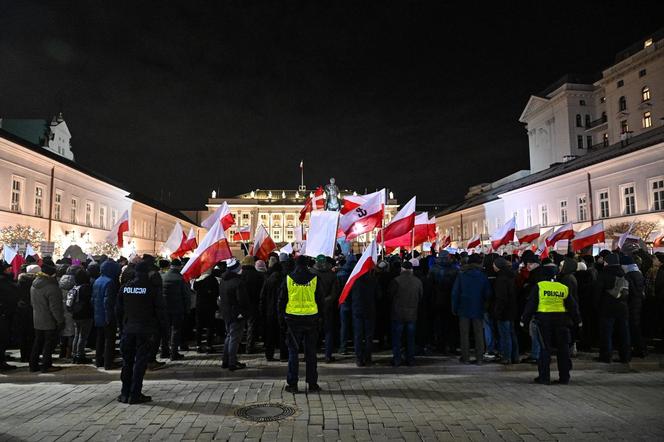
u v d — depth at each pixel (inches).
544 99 2368.4
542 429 246.4
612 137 2021.4
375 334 507.2
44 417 271.9
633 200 1184.8
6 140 1080.8
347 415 270.4
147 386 341.7
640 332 422.6
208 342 470.0
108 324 381.4
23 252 762.2
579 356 425.1
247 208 4215.1
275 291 420.5
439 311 449.1
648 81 1841.8
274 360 421.4
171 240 615.5
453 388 330.0
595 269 463.5
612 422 256.4
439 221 2837.1
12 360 433.7
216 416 270.4
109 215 1780.3
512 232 636.7
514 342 402.3
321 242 475.2
